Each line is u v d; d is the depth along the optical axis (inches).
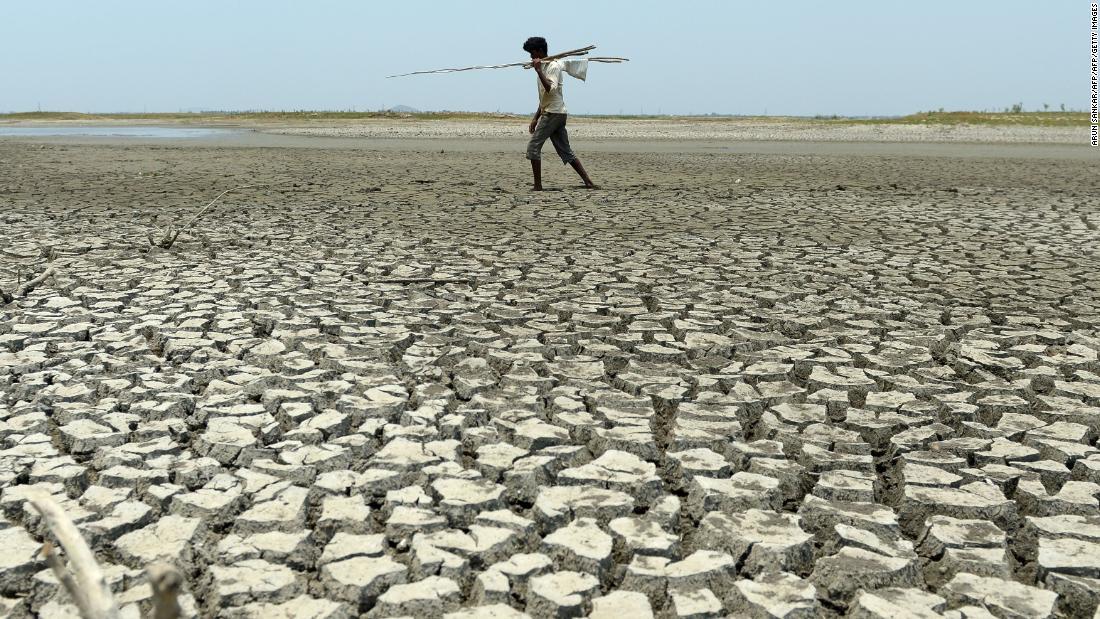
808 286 218.2
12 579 86.3
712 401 137.0
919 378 150.3
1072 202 405.7
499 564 89.0
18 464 110.9
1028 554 96.0
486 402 135.2
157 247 261.9
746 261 251.4
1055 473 112.4
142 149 894.4
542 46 427.8
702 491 105.4
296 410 129.5
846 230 312.7
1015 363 155.7
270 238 282.4
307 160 706.2
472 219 334.0
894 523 98.8
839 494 106.3
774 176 553.0
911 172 593.3
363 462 114.3
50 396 134.5
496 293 208.5
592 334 174.1
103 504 100.5
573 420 128.3
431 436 121.6
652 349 163.5
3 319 176.9
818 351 163.5
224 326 173.5
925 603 82.9
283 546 92.7
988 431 125.4
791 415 131.5
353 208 364.5
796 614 81.1
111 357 153.6
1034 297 208.8
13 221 316.8
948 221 338.6
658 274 231.8
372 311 188.4
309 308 190.1
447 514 100.1
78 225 307.6
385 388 139.0
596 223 325.4
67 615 81.1
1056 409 134.6
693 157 775.7
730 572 88.4
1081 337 172.2
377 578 86.3
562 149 444.5
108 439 119.1
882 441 125.3
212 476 110.3
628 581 87.3
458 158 743.1
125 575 86.5
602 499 104.3
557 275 229.1
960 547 94.0
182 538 94.0
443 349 161.6
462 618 80.0
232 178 512.4
